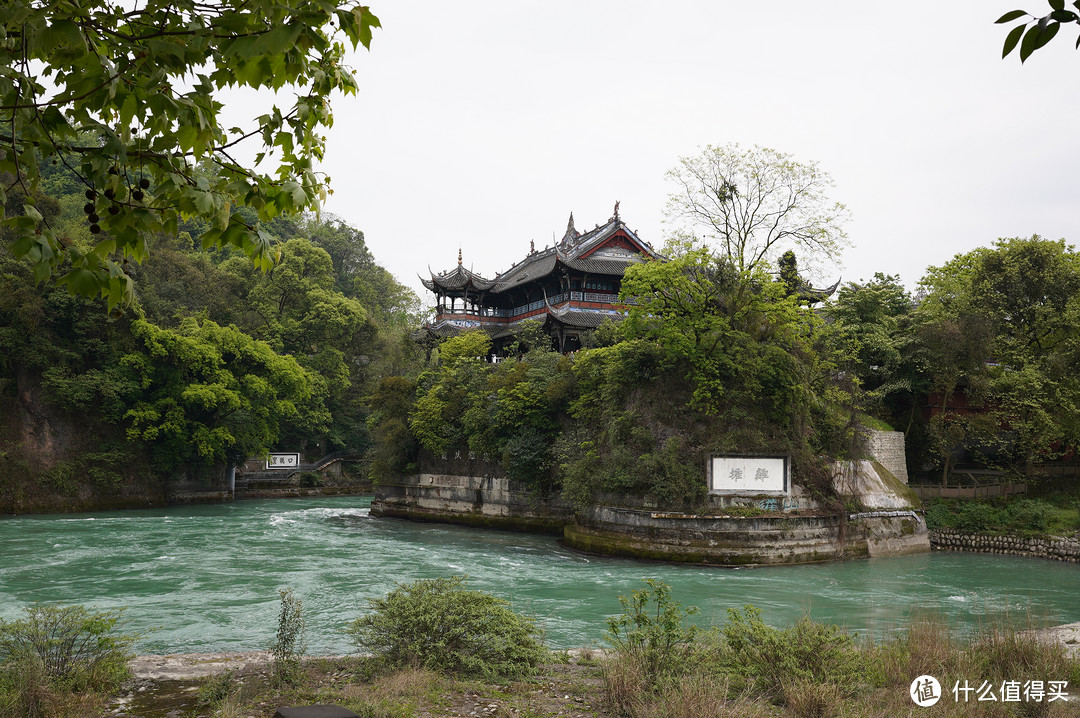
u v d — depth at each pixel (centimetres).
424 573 3053
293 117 610
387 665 1338
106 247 547
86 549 3634
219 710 1059
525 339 5484
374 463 5675
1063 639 1695
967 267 5222
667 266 3841
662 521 3566
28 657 1159
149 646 1873
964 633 2019
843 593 2798
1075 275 4662
